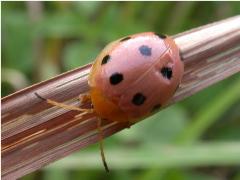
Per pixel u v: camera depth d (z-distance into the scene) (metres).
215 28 0.05
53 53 0.08
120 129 0.05
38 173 0.07
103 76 0.05
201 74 0.05
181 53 0.05
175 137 0.07
